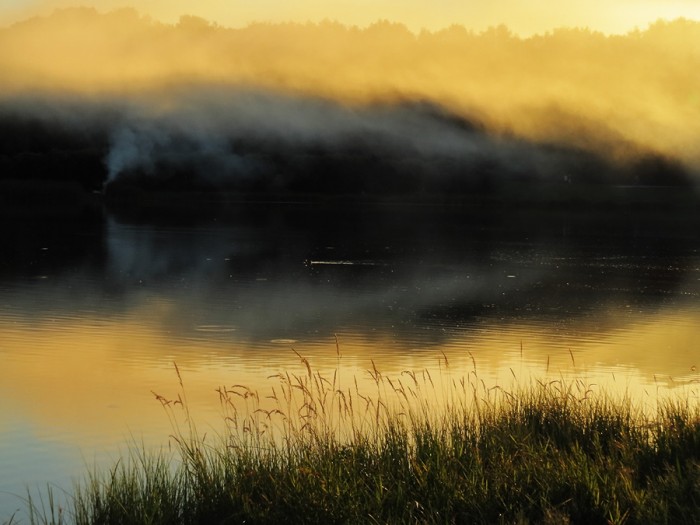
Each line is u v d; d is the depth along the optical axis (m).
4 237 126.50
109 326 55.66
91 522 19.73
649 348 50.44
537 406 26.33
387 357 46.28
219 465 21.70
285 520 18.98
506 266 100.88
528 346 50.78
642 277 91.56
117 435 29.72
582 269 98.56
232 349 47.78
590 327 58.31
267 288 78.00
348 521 18.47
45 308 63.38
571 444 22.81
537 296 75.25
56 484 24.86
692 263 107.31
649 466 21.58
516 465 20.83
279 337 52.25
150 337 51.31
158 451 27.58
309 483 19.77
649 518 17.64
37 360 43.81
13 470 26.25
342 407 32.00
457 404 32.34
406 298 72.62
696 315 64.62
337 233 149.25
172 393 36.41
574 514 18.33
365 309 65.81
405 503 19.17
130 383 38.53
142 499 20.27
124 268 92.12
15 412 32.97
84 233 136.88
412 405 32.31
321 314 62.59
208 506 19.91
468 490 19.47
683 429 23.69
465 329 56.56
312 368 42.44
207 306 66.19
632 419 26.33
